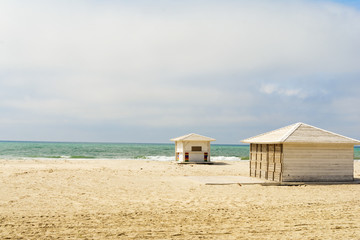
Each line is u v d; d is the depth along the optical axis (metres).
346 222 8.59
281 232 7.59
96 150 75.12
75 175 18.25
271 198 12.26
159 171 22.55
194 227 7.97
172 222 8.44
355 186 15.73
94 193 12.95
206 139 30.50
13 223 8.06
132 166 26.86
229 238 7.09
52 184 14.89
